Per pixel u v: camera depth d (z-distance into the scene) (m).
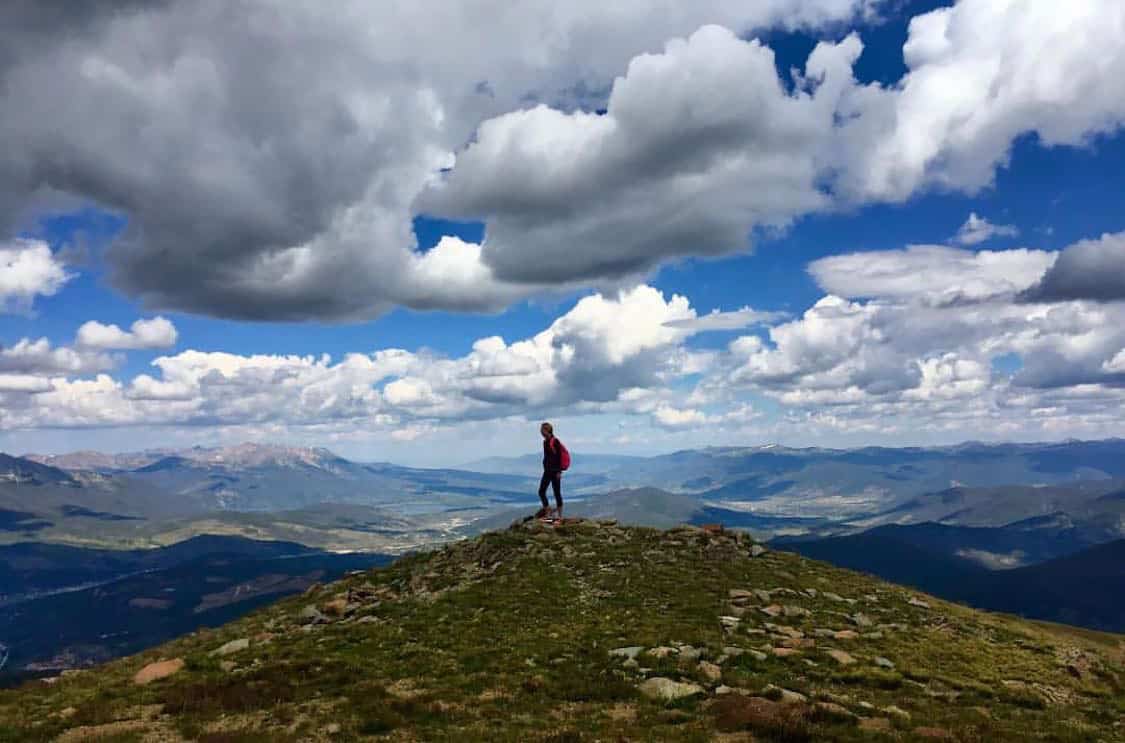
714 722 19.95
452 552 46.81
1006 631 37.97
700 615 33.69
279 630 34.56
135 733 19.94
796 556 49.97
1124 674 32.56
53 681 28.97
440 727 19.94
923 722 20.59
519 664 26.38
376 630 31.94
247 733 19.14
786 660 27.41
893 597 42.22
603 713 21.23
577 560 42.88
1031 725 21.69
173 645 35.81
